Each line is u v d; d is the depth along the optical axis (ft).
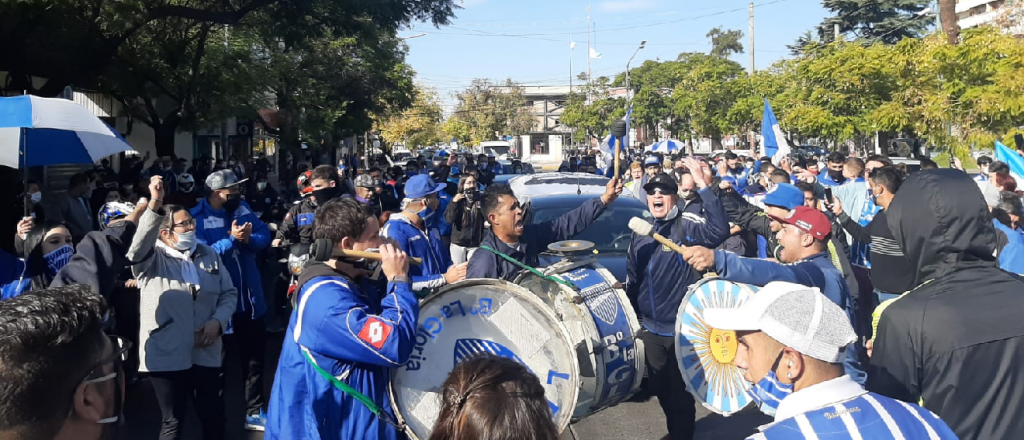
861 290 24.75
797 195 15.40
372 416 9.93
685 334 13.03
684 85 126.72
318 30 52.01
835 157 36.55
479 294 10.70
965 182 8.63
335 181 24.68
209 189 20.97
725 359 12.49
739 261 11.78
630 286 16.85
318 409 9.81
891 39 144.15
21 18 37.01
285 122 83.66
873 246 21.50
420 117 177.47
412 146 190.70
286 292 28.30
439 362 10.38
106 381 5.70
